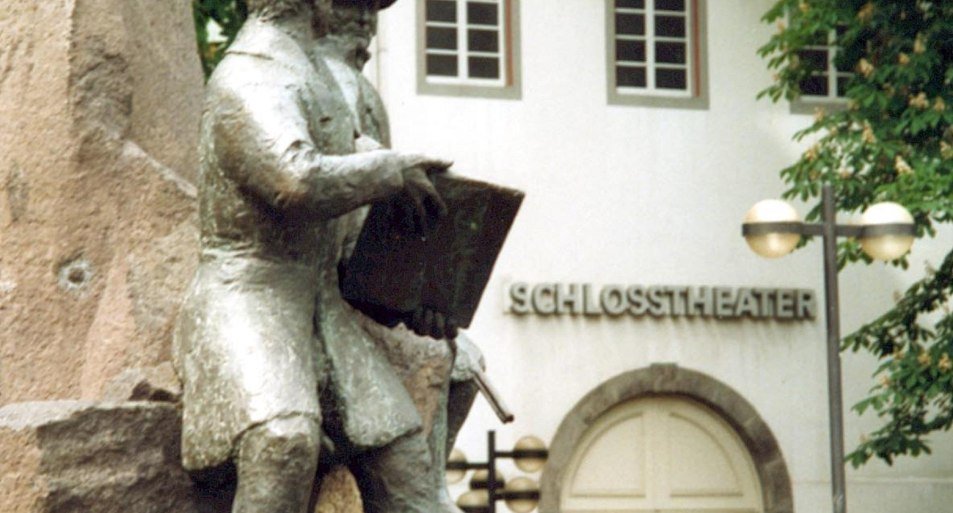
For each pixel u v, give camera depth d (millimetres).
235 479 7094
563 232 26578
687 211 27000
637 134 26891
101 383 7691
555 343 26375
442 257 7332
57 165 7867
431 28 26344
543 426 26219
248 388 6816
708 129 27141
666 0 27188
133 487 7098
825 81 27391
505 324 26266
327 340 7223
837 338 16172
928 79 20234
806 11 21109
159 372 7570
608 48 26875
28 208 7844
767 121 27297
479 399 25781
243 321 6953
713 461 27000
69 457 7016
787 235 16141
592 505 26484
